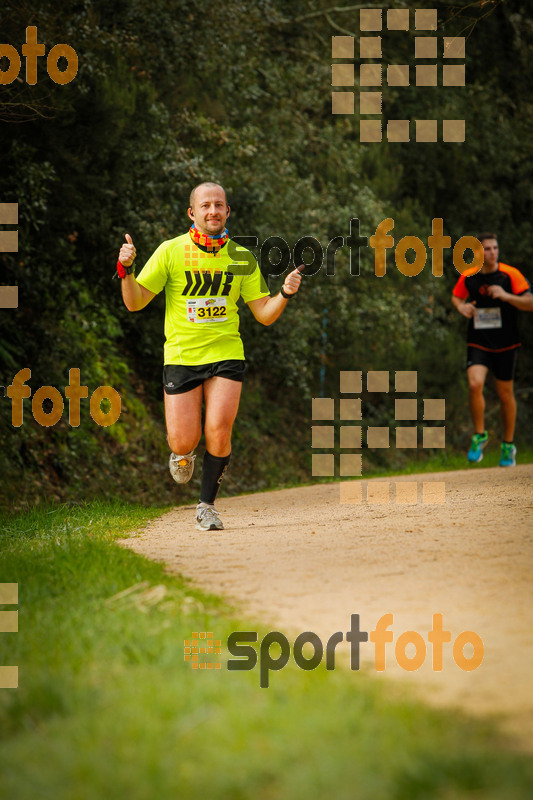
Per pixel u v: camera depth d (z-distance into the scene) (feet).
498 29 193.98
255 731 20.24
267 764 18.70
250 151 115.75
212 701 22.13
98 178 93.15
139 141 101.96
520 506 49.62
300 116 138.41
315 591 33.27
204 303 50.88
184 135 116.78
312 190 131.13
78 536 49.32
